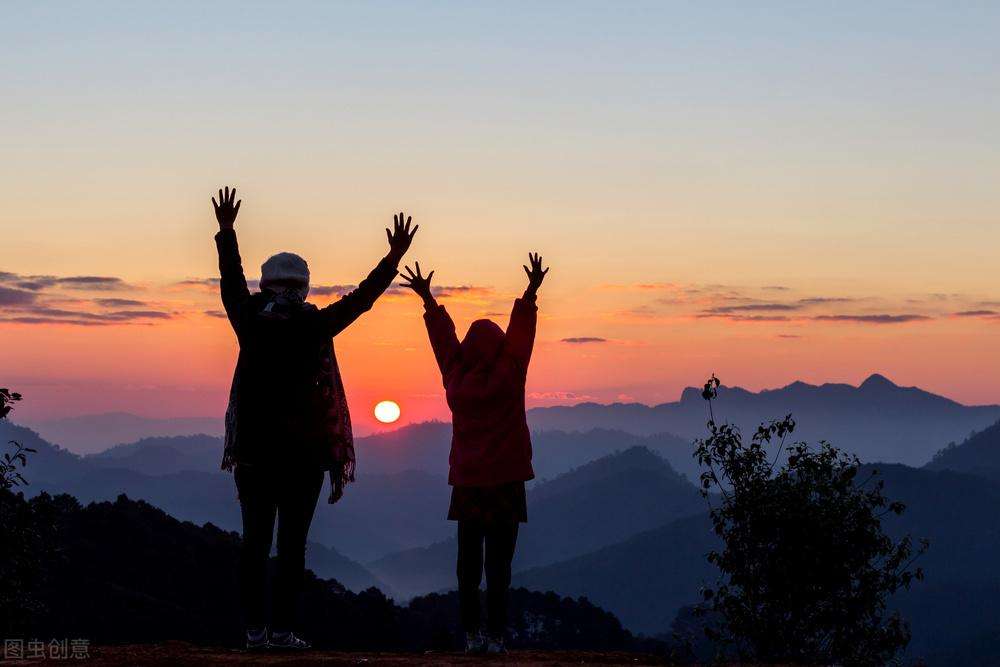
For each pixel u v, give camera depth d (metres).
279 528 6.51
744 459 10.07
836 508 9.59
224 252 6.57
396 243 6.68
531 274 7.14
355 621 66.62
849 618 9.49
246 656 6.16
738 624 9.64
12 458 11.16
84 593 60.31
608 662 6.91
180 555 74.62
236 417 6.36
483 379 6.92
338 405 6.52
